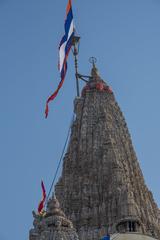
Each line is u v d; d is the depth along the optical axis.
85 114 165.62
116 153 152.88
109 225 135.62
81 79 179.00
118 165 148.50
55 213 84.75
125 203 136.00
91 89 175.12
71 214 142.62
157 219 152.25
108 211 139.00
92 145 157.38
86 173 151.75
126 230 112.31
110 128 161.12
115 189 142.38
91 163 153.25
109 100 173.50
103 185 147.12
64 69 103.38
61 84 102.75
